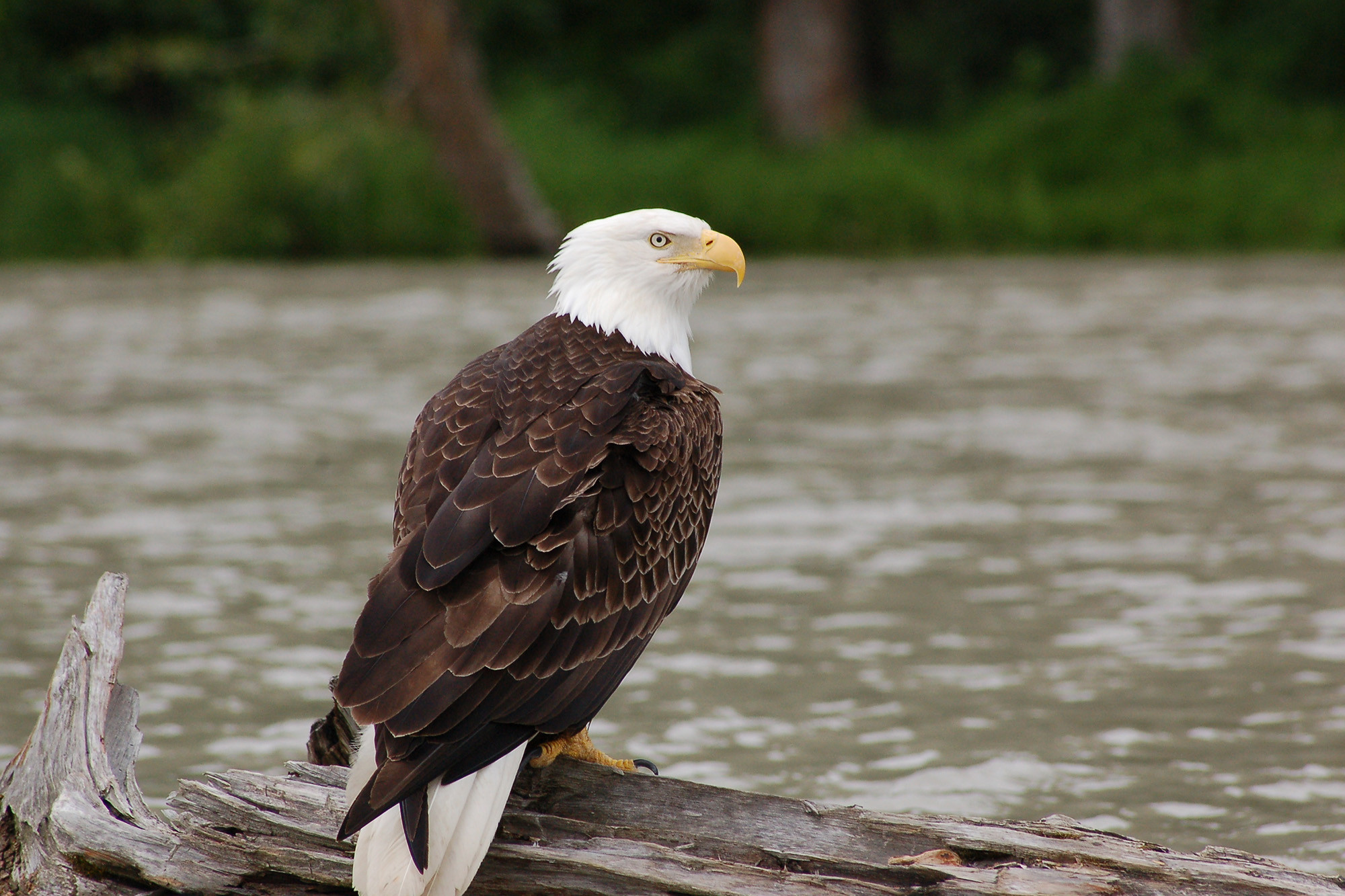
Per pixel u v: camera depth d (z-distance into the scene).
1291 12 48.28
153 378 18.81
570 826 5.43
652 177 37.88
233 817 5.48
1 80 47.03
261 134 36.06
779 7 46.44
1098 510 12.47
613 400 5.90
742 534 11.89
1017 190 38.22
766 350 20.86
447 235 35.72
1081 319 23.61
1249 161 40.09
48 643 9.30
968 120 49.22
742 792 5.50
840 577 10.80
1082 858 5.20
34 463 14.23
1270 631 9.51
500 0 48.22
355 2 40.50
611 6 52.62
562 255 6.94
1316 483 13.22
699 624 9.86
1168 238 36.00
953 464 14.09
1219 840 6.80
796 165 40.31
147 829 5.50
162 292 28.52
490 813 4.77
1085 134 41.59
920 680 8.82
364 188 35.56
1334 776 7.45
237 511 12.52
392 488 13.27
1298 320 22.98
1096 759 7.70
